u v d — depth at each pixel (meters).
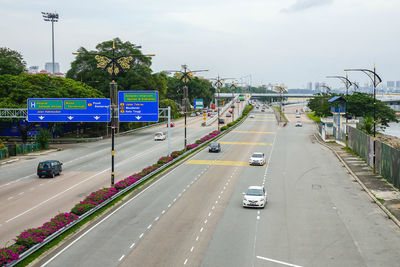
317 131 110.25
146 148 75.31
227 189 42.19
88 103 68.62
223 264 22.83
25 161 61.88
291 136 97.94
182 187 43.22
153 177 48.28
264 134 102.75
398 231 28.78
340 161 60.94
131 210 34.28
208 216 32.38
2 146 69.00
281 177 48.72
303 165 57.44
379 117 110.06
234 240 26.78
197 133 103.25
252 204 34.50
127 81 102.88
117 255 24.22
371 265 22.78
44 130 75.88
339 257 23.95
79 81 99.69
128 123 107.06
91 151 72.12
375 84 50.34
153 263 23.00
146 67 114.50
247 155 67.25
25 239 24.86
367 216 32.56
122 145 80.25
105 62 103.81
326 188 42.78
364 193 40.62
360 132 64.19
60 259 23.66
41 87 83.19
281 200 37.72
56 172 49.44
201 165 57.50
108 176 49.19
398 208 34.66
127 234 28.06
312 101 162.38
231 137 95.94
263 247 25.52
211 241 26.58
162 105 132.88
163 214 33.00
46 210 34.41
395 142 88.19
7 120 76.38
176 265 22.70
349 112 108.12
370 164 55.38
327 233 28.28
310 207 35.19
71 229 29.12
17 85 81.00
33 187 43.41
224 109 186.00
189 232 28.42
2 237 27.83
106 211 33.78
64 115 69.31
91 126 110.25
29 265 22.78
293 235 27.84
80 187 43.25
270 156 66.19
